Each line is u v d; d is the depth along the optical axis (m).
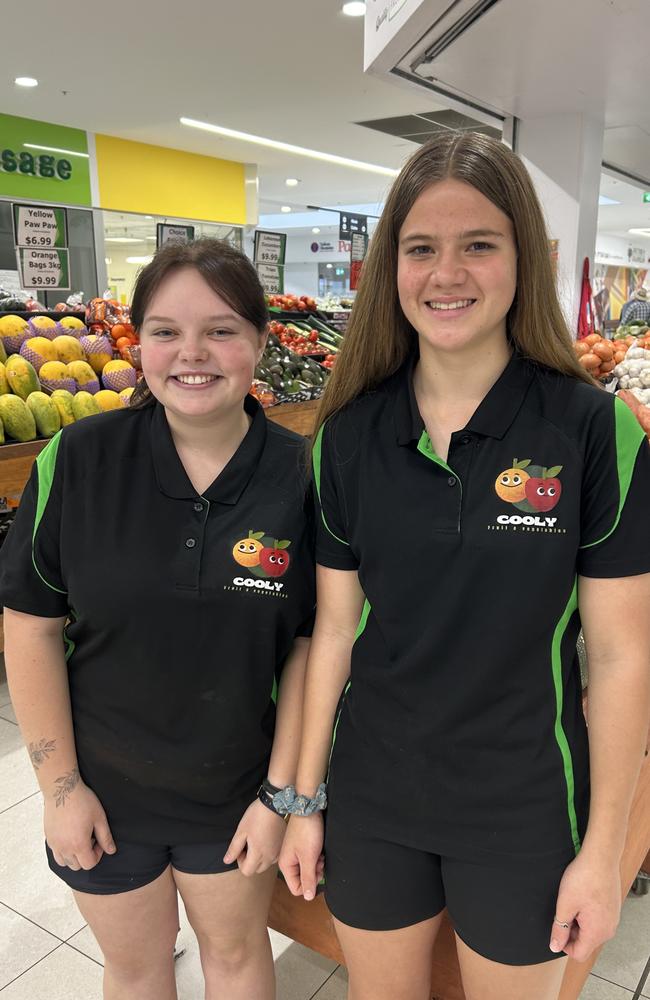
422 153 0.95
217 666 1.10
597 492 0.91
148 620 1.08
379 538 0.99
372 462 1.01
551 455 0.92
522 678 0.95
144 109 7.16
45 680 1.14
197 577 1.07
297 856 1.17
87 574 1.09
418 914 1.08
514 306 0.98
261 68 5.87
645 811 1.50
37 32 5.09
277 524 1.10
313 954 1.76
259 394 4.02
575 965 1.29
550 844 0.97
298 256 18.78
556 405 0.95
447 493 0.95
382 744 1.04
